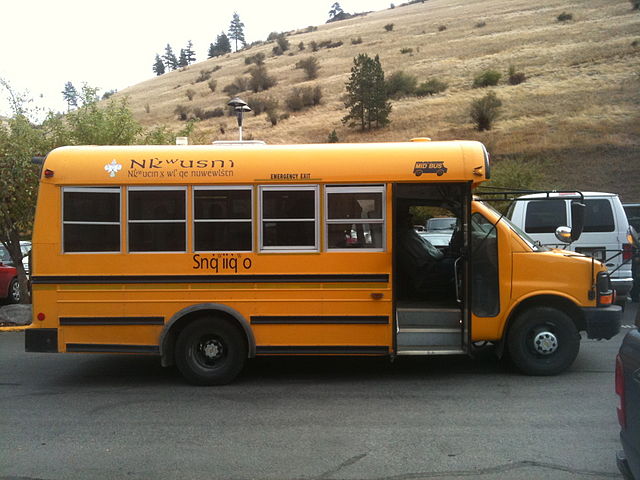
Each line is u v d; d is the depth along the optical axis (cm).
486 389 638
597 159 3017
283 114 5484
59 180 665
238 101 1294
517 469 434
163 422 552
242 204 664
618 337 920
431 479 419
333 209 661
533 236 1059
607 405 577
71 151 675
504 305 664
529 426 521
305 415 564
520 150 3300
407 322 685
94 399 632
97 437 514
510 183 2369
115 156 670
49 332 667
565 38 6012
